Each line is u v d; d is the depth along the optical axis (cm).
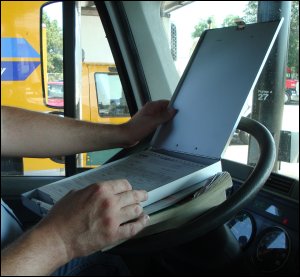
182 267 116
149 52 192
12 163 205
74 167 201
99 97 205
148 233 71
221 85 93
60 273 118
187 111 100
